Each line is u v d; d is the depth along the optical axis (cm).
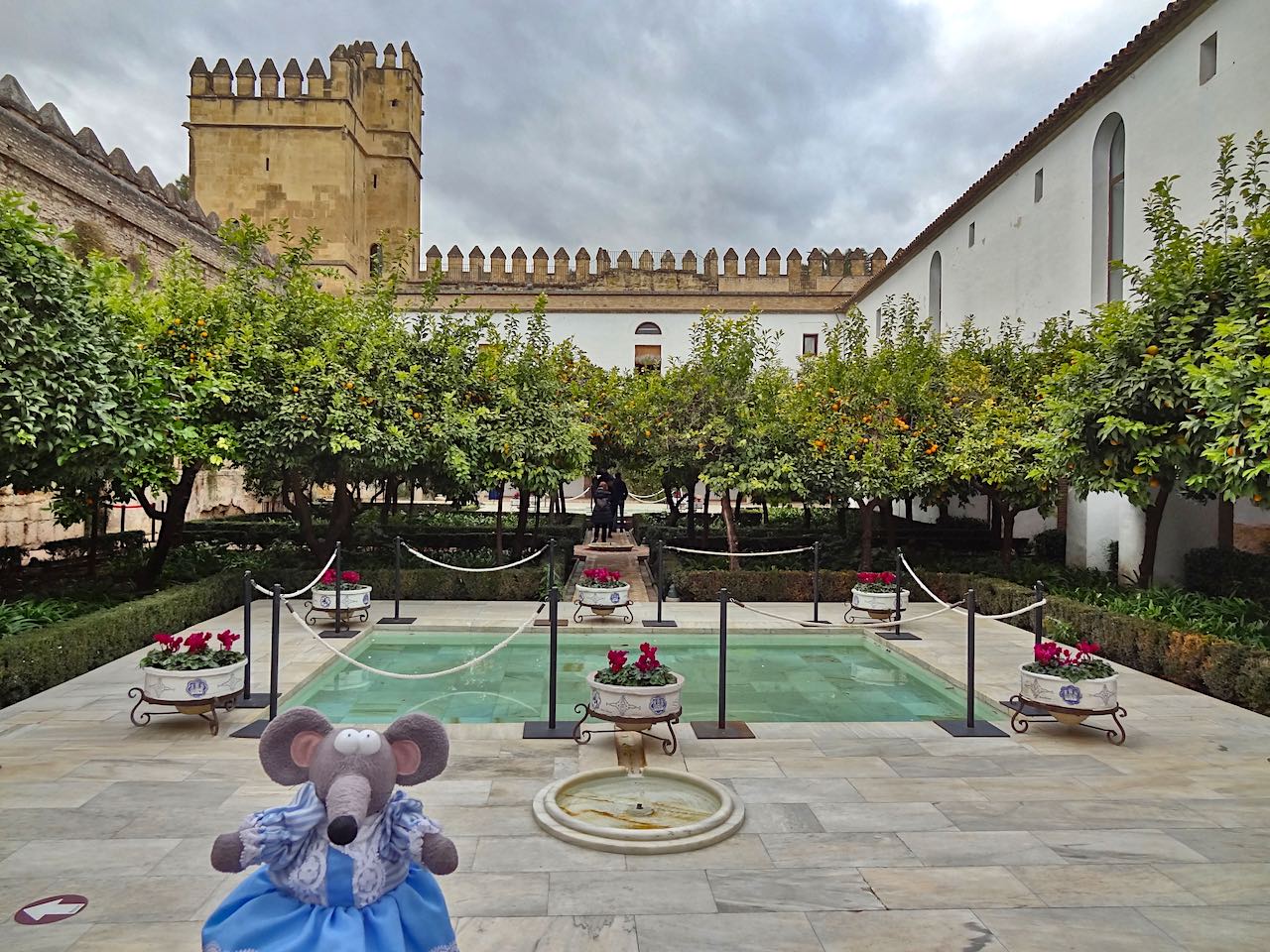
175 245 1653
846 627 988
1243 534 1086
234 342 1022
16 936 308
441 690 747
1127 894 353
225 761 508
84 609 866
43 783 468
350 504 1284
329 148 2903
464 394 1242
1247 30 945
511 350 1397
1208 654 708
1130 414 805
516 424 1238
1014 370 1299
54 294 717
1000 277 1675
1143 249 1149
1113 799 463
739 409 1246
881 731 595
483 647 932
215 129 2889
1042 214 1487
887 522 1442
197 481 1933
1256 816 440
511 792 463
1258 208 899
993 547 1641
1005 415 1148
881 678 813
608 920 327
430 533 1638
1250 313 720
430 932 219
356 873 210
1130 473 822
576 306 3142
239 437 1005
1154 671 779
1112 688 570
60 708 620
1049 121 1393
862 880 364
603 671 560
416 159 3547
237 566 1197
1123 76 1203
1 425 658
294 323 1119
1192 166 1046
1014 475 1080
